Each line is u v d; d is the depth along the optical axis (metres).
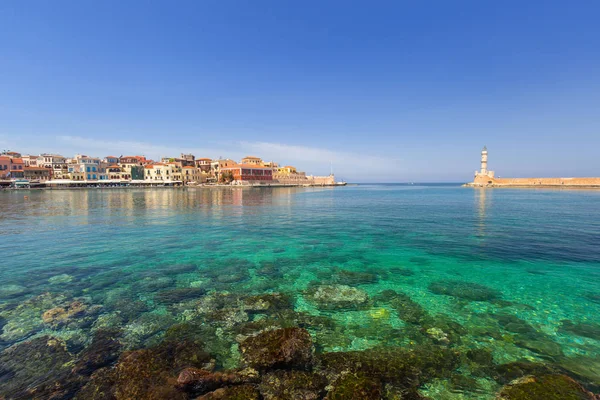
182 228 24.52
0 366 6.20
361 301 9.87
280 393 5.52
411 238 20.05
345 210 39.72
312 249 17.22
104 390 5.50
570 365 6.46
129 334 7.63
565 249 16.31
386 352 6.88
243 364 6.29
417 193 98.31
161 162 144.75
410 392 5.68
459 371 6.29
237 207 44.06
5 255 15.60
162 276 12.37
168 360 6.44
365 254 16.00
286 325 8.17
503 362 6.61
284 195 82.38
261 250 17.00
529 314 8.88
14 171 101.56
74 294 10.29
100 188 108.06
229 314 8.81
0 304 9.37
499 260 14.46
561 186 120.81
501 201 53.34
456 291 10.67
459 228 23.69
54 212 35.59
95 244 18.33
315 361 6.48
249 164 158.38
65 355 6.61
